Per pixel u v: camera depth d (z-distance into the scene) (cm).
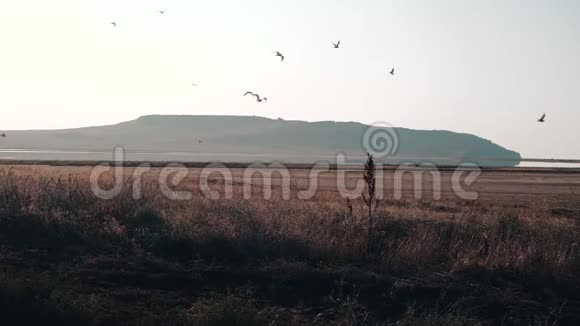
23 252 1628
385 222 1936
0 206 1930
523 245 1752
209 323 1172
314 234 1742
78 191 2141
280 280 1480
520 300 1438
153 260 1565
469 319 1243
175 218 1931
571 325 1348
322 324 1226
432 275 1522
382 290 1452
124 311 1248
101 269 1513
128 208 2027
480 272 1559
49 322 1155
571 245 1738
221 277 1498
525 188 5525
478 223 2028
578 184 6291
